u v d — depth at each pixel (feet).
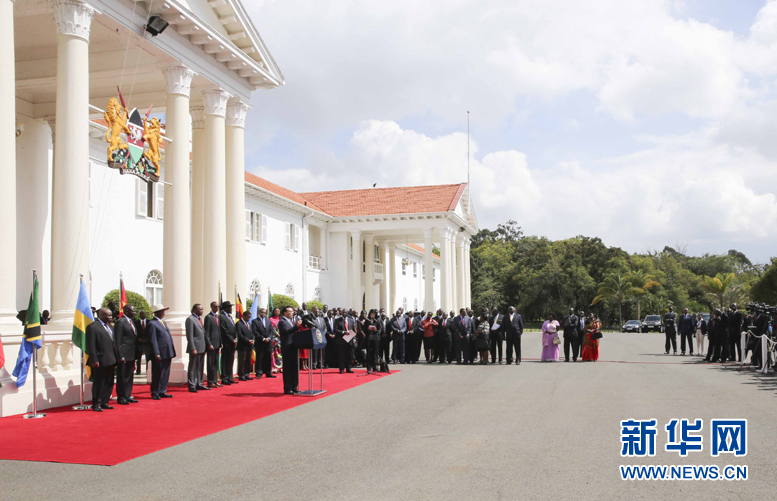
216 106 55.16
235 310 57.11
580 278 212.43
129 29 44.01
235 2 53.88
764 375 52.01
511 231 349.20
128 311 38.81
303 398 40.16
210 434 27.81
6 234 33.14
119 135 42.98
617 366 61.77
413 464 21.67
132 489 18.76
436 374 55.57
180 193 49.29
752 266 325.83
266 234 103.24
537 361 70.33
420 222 125.80
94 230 65.87
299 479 19.81
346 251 129.90
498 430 27.86
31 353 33.19
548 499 17.47
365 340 59.62
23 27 48.19
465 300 150.00
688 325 77.97
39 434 27.86
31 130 58.70
